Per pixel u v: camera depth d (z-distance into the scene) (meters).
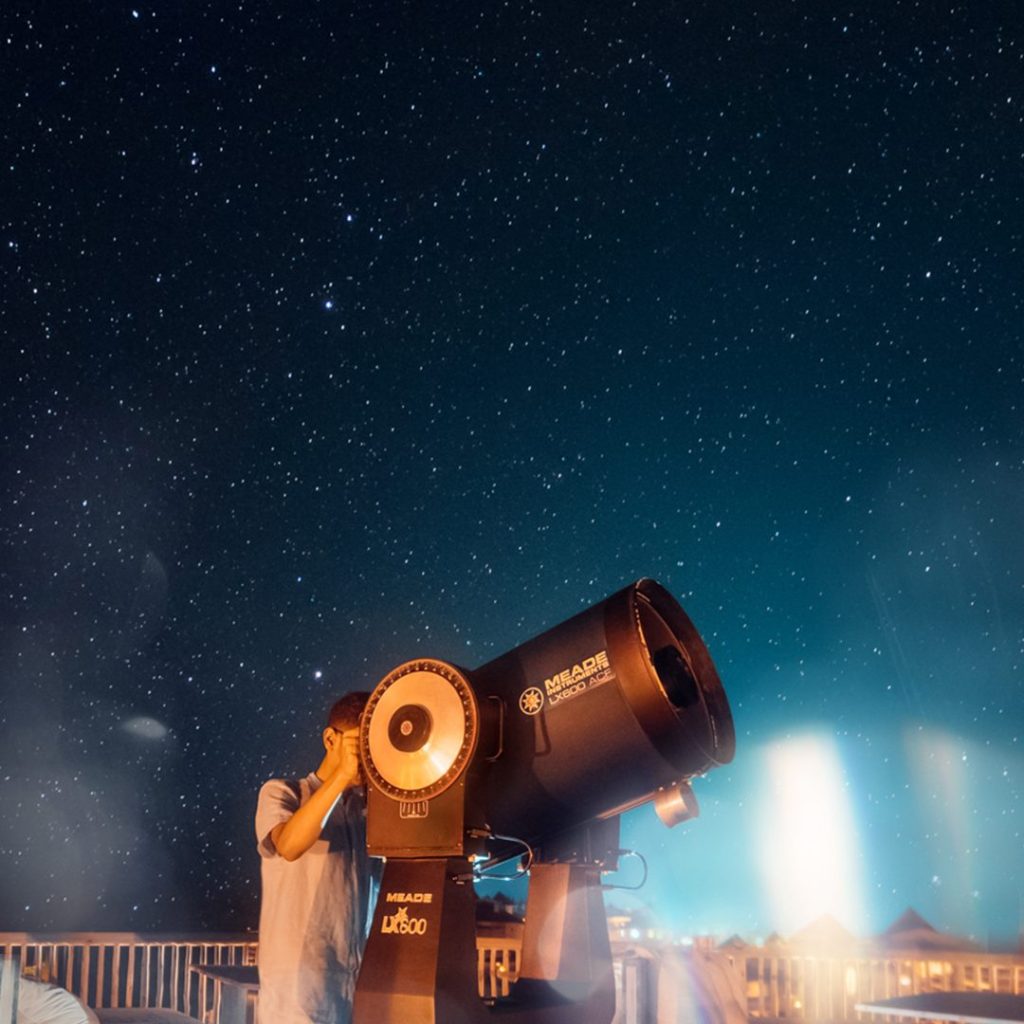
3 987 3.98
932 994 4.17
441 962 2.70
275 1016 3.70
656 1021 4.59
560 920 3.16
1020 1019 3.61
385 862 2.85
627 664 2.85
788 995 6.66
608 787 2.94
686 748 2.93
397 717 2.84
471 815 2.82
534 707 2.90
